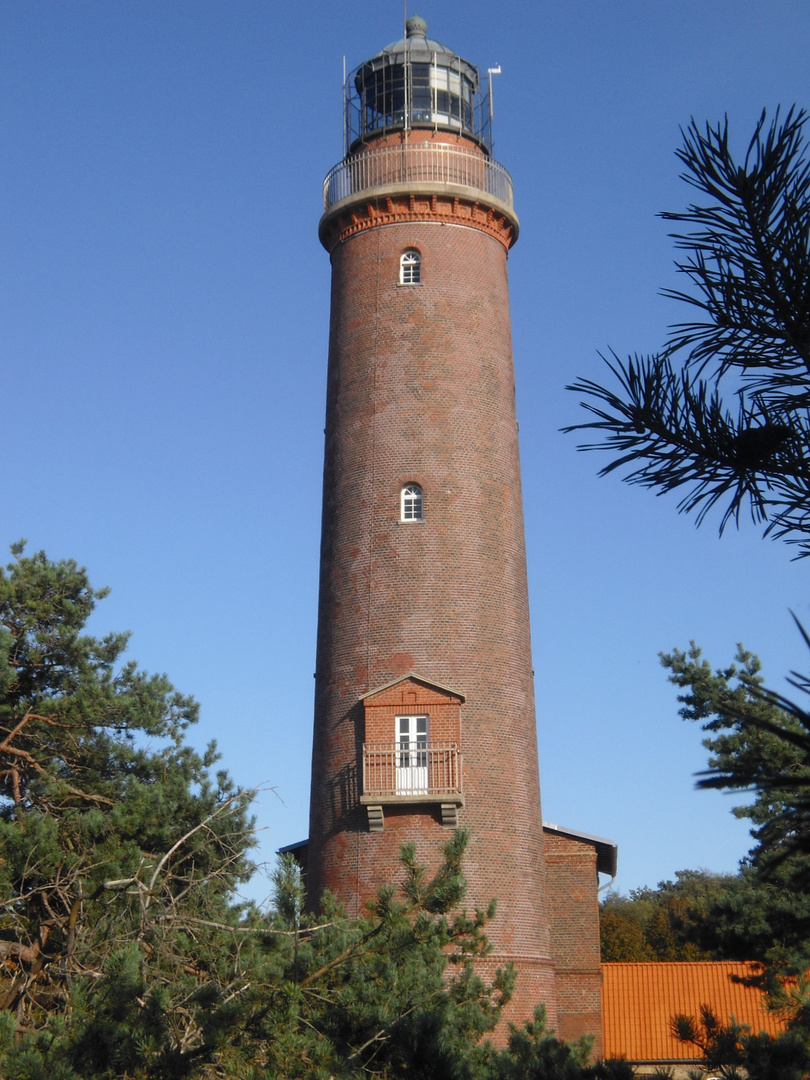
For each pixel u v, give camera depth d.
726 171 5.48
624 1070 12.34
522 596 36.28
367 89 39.69
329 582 35.97
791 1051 11.02
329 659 35.09
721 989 41.88
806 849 4.34
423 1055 12.76
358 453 36.22
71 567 29.59
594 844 38.72
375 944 15.03
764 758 25.27
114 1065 12.16
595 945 37.66
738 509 6.11
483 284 37.75
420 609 34.31
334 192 39.06
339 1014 14.13
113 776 27.39
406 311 36.88
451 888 14.91
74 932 17.28
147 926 16.03
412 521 35.16
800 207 5.49
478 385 36.66
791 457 5.98
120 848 19.16
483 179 38.50
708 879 95.94
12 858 18.38
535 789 34.66
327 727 34.50
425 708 33.16
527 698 35.22
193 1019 13.73
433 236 37.53
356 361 37.12
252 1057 13.66
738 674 33.91
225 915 15.98
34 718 26.06
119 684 29.89
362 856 32.56
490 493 35.91
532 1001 31.84
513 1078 13.51
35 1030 14.67
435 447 35.69
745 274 5.67
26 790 24.77
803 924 5.91
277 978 14.36
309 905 33.25
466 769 32.97
